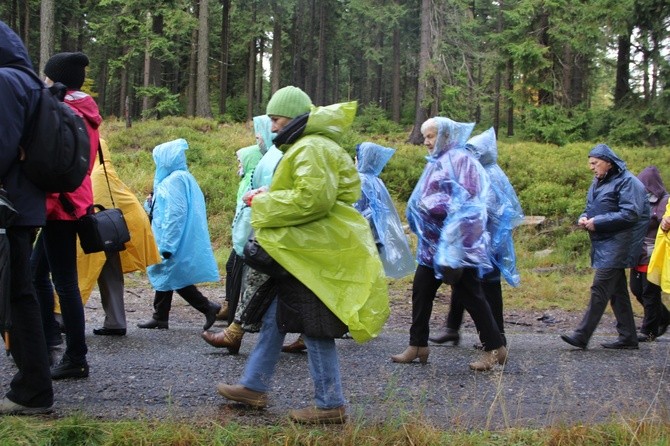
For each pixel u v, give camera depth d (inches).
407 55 1385.3
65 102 169.2
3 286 128.2
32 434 128.6
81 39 1526.8
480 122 1344.7
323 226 139.9
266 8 1282.0
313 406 153.8
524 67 1006.4
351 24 1568.7
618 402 175.5
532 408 169.3
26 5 1285.7
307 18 1701.5
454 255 198.2
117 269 233.5
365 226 143.9
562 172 676.7
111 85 1657.2
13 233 137.3
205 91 1050.7
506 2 1331.2
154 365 194.5
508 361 222.5
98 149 200.8
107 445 128.0
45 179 137.2
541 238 538.0
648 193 287.6
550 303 361.1
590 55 1061.8
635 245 246.7
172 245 235.8
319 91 1520.7
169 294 253.3
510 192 237.1
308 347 146.1
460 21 936.3
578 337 245.4
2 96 129.1
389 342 249.8
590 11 880.9
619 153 800.9
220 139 818.2
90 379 176.1
